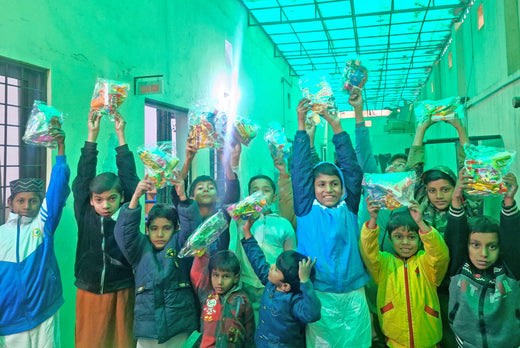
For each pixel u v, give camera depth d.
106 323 2.25
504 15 5.42
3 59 2.57
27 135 2.08
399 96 20.00
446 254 1.89
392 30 10.27
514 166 4.98
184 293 2.20
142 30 4.25
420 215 1.87
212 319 2.16
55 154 2.93
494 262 1.86
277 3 8.45
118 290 2.29
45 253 2.19
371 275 2.11
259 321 2.06
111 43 3.69
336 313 1.90
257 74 9.46
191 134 2.31
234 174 2.47
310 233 2.01
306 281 1.83
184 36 5.34
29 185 2.18
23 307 2.09
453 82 10.20
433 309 1.98
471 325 1.86
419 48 11.80
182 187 2.14
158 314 2.09
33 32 2.78
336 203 2.04
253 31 9.19
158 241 2.25
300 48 11.58
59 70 3.01
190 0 5.59
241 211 2.15
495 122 5.94
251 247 2.22
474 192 1.81
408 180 1.83
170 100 4.87
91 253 2.26
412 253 2.08
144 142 4.22
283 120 12.39
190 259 2.29
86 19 3.34
